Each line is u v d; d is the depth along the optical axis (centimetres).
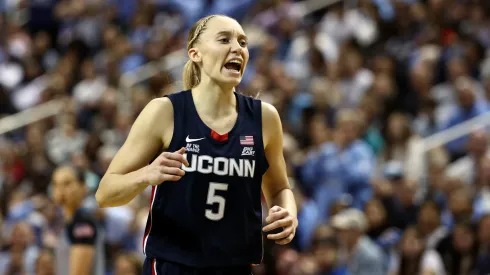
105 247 1041
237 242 500
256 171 509
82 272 789
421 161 1190
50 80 1708
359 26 1569
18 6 1969
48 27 1912
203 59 510
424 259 977
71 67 1683
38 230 1152
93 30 1803
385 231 1081
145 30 1794
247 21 1736
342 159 1202
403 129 1246
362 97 1344
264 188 539
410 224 1080
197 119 503
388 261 1039
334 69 1420
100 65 1680
